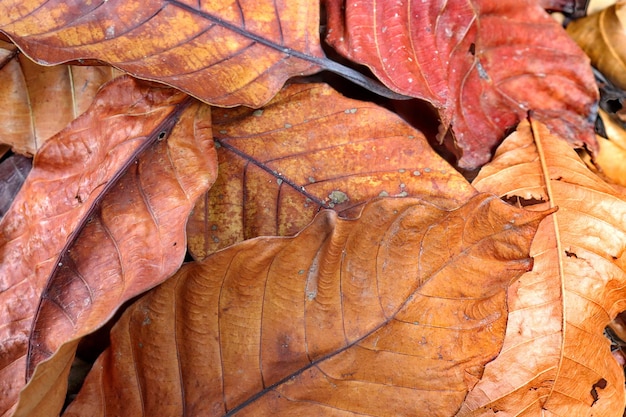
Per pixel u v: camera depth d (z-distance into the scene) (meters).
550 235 0.51
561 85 0.54
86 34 0.46
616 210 0.52
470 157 0.53
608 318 0.52
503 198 0.52
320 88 0.50
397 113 0.52
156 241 0.46
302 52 0.48
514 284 0.51
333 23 0.49
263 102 0.48
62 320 0.46
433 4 0.50
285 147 0.50
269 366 0.47
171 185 0.47
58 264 0.47
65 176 0.48
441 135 0.52
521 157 0.52
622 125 0.56
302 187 0.50
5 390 0.47
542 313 0.51
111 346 0.46
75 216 0.47
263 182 0.50
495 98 0.54
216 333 0.46
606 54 0.55
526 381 0.51
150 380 0.46
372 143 0.50
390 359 0.47
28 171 0.52
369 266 0.46
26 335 0.47
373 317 0.47
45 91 0.51
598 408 0.52
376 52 0.49
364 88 0.52
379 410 0.47
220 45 0.47
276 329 0.47
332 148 0.50
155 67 0.47
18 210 0.48
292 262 0.46
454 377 0.46
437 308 0.46
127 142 0.47
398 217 0.46
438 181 0.50
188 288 0.46
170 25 0.47
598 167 0.56
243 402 0.46
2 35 0.47
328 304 0.47
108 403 0.46
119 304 0.44
